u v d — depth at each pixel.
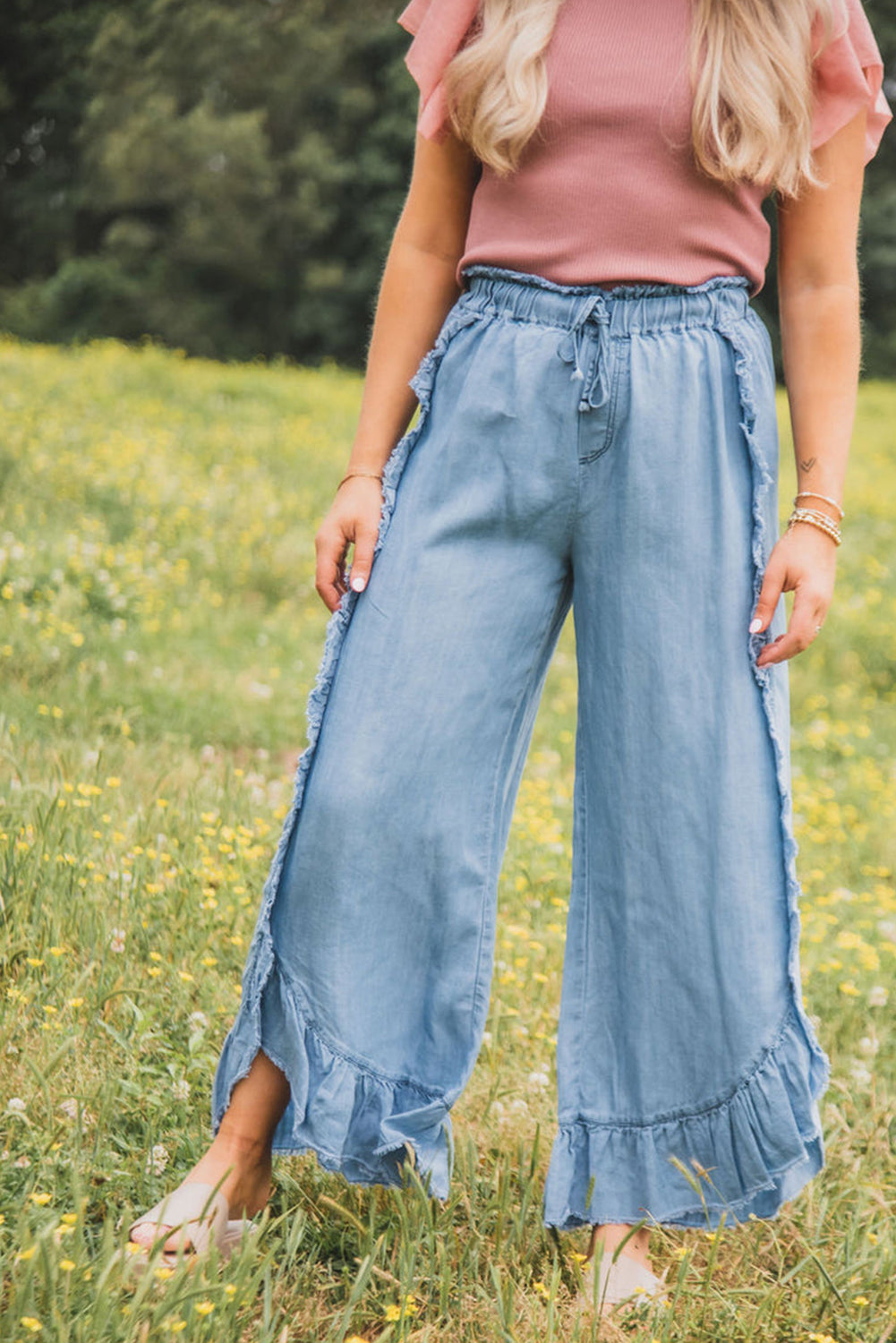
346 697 1.87
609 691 1.90
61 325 29.81
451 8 1.93
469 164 2.00
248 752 4.61
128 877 2.87
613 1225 1.97
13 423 9.36
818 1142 1.94
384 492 1.92
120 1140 2.07
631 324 1.84
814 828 4.91
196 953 2.70
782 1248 2.18
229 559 7.37
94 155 28.30
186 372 15.08
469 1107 2.43
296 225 29.64
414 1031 1.92
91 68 26.75
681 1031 1.92
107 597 5.85
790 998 1.90
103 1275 1.59
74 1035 2.26
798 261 1.98
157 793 3.39
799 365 1.97
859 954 3.41
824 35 1.88
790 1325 1.96
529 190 1.86
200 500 8.34
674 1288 1.95
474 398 1.87
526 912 3.42
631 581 1.86
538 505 1.86
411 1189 1.93
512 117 1.81
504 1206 2.04
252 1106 1.93
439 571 1.87
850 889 4.39
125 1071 2.23
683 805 1.88
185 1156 2.10
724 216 1.86
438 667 1.86
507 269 1.89
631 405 1.83
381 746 1.85
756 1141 1.91
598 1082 1.98
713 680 1.87
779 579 1.88
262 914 1.87
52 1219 1.76
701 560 1.86
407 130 29.05
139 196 29.05
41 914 2.64
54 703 4.48
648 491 1.84
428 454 1.91
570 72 1.82
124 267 30.28
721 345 1.86
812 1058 1.92
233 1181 1.91
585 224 1.83
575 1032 2.00
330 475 10.33
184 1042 2.39
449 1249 1.96
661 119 1.80
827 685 7.47
